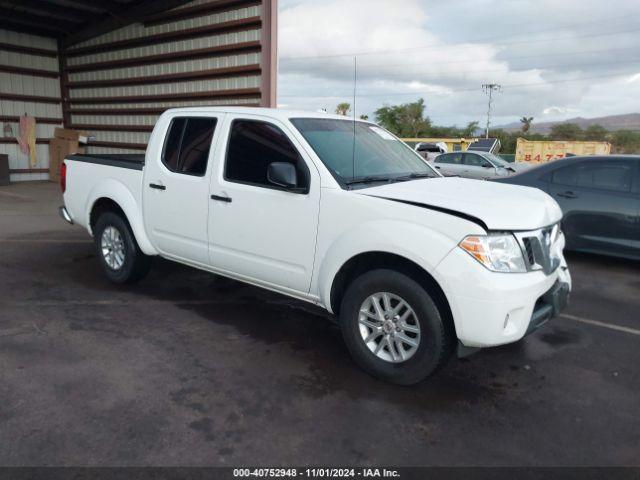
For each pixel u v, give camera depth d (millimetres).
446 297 3307
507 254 3314
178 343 4242
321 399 3432
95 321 4652
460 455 2891
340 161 4051
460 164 17531
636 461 2879
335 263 3732
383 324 3643
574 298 5719
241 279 4574
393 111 51656
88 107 15125
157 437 2955
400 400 3457
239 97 11438
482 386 3688
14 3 12438
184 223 4793
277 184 3848
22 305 5000
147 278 5992
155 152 5035
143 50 13188
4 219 9445
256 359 3998
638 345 4477
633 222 6730
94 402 3297
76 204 5980
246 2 10789
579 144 32750
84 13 13719
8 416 3107
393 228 3463
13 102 14711
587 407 3438
